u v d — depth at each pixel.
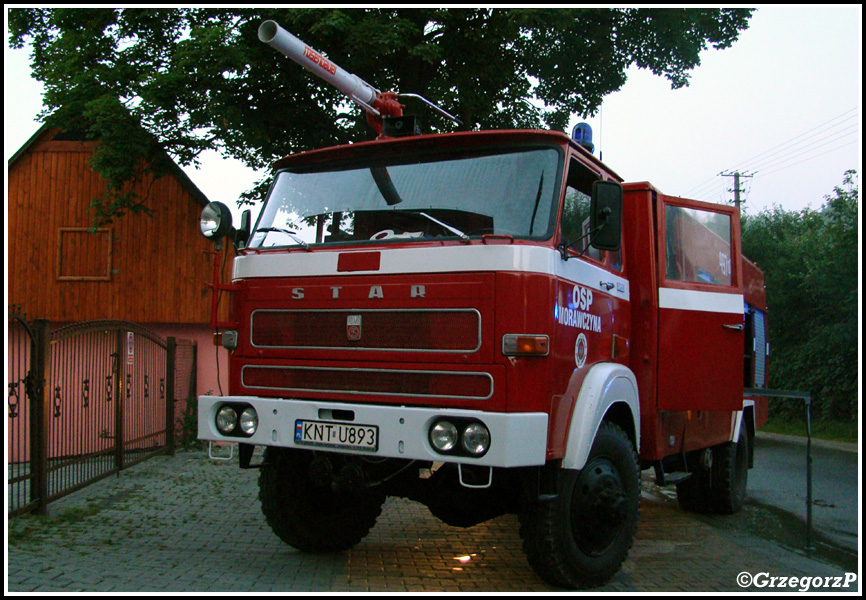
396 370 4.60
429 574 5.33
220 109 13.67
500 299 4.38
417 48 13.51
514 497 5.15
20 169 14.97
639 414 5.54
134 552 5.79
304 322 4.97
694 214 6.60
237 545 6.15
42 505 7.15
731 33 16.80
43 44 15.18
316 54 5.51
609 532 5.01
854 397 19.20
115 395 10.00
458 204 4.90
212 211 5.27
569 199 4.94
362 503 5.91
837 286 19.78
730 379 6.57
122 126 13.48
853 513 8.39
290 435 4.79
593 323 5.18
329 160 5.50
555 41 16.48
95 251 14.83
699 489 7.93
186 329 14.80
